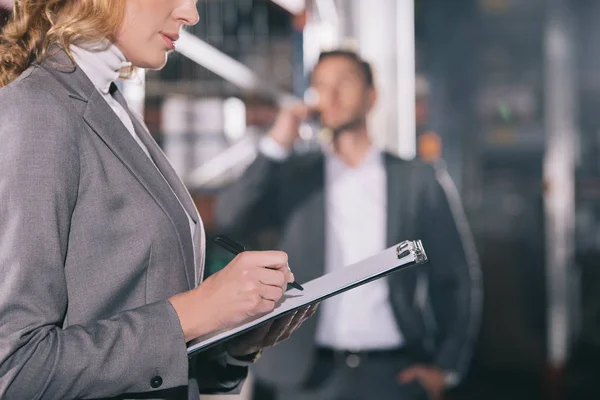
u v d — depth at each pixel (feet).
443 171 9.86
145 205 3.75
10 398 3.31
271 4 14.17
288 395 9.29
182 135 12.82
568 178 22.34
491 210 26.91
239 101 13.34
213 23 13.89
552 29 26.25
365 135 9.82
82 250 3.60
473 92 26.43
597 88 27.32
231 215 10.16
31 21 3.91
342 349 9.14
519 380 15.02
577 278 19.80
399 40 13.87
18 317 3.33
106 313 3.67
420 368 9.25
